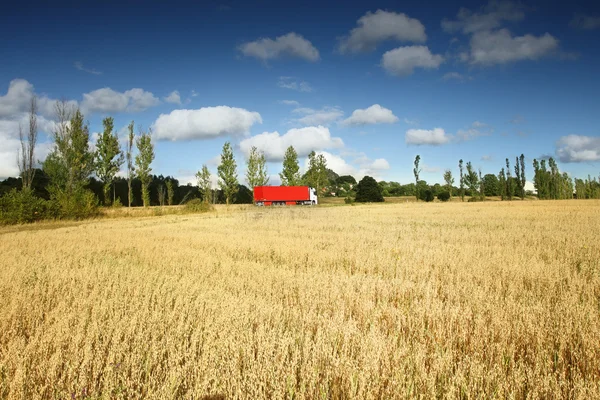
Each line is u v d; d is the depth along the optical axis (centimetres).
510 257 1027
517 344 452
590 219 2514
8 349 422
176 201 8444
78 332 451
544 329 467
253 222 2741
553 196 8994
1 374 369
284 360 388
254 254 1223
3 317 512
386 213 3800
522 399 346
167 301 608
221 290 682
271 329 479
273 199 6175
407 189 12375
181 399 337
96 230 2192
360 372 355
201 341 440
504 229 1959
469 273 833
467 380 362
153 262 1062
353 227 2247
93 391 345
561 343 436
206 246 1407
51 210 3177
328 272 918
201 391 331
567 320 492
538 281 753
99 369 377
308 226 2342
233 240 1564
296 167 6731
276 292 704
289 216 3406
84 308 578
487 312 556
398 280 775
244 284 774
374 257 1095
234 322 489
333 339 438
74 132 3766
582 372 397
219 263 1038
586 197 9156
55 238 1702
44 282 777
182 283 750
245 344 421
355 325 491
